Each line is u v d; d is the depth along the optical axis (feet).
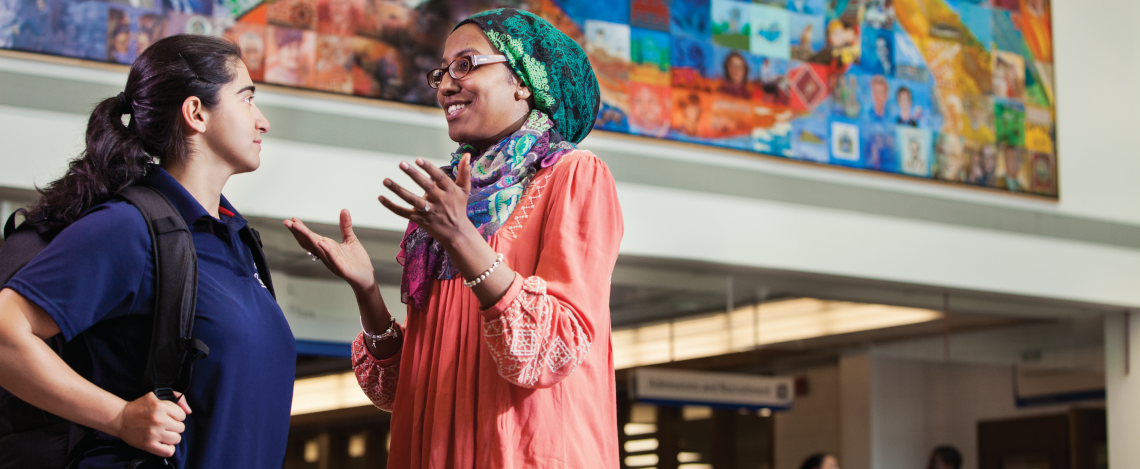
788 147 21.95
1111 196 25.50
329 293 18.22
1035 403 29.55
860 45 23.04
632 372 21.79
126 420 4.37
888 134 23.00
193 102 5.24
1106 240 25.11
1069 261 24.52
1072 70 25.79
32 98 16.14
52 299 4.45
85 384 4.41
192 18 17.35
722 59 21.61
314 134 18.01
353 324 18.40
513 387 4.83
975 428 31.24
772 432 29.68
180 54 5.27
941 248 23.12
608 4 20.72
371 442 28.99
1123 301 24.99
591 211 4.98
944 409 31.04
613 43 20.65
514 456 4.71
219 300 5.03
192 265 4.87
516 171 5.17
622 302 21.53
